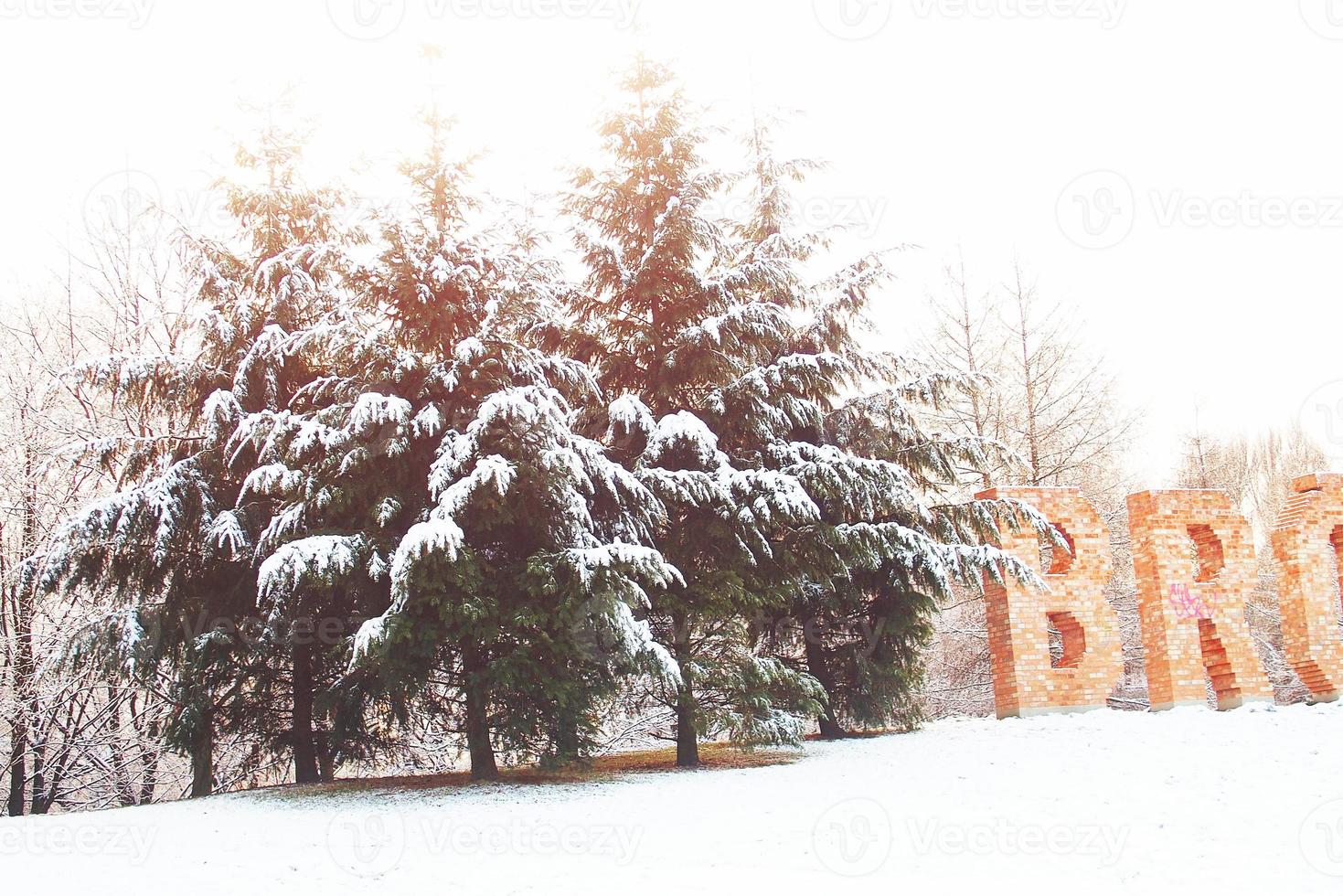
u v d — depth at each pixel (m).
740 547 14.21
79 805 19.19
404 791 12.22
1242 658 16.75
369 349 12.14
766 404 15.12
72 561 13.22
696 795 10.91
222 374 14.58
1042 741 13.22
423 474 12.69
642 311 15.72
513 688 11.93
